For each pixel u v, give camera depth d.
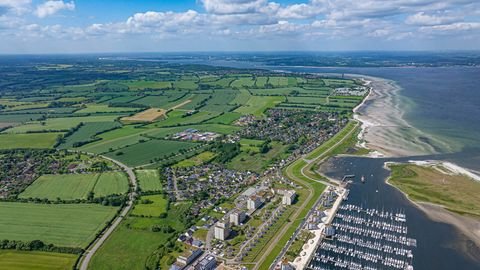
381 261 175.00
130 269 169.00
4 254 179.88
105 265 171.62
